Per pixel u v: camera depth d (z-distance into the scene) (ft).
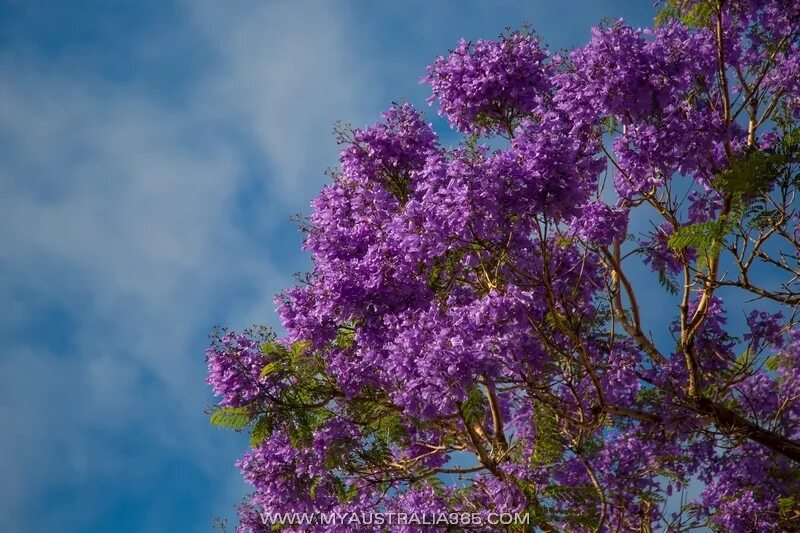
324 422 30.04
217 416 29.19
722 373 33.27
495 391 27.78
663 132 27.48
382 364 26.96
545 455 29.04
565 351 29.76
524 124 24.58
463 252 26.99
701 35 30.66
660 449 32.12
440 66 29.89
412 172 29.17
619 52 27.25
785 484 33.27
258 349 29.40
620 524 31.55
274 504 30.78
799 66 30.86
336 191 29.76
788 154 22.50
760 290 25.49
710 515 32.78
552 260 31.17
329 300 27.30
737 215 23.65
